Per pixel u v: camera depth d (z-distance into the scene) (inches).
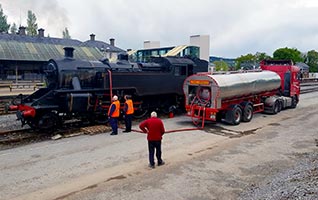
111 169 331.9
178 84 756.6
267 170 332.5
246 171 328.8
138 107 665.0
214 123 621.6
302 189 259.4
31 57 1451.8
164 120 655.1
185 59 799.1
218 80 563.5
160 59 767.1
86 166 341.1
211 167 340.8
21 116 496.7
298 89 877.2
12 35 1866.4
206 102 575.8
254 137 496.4
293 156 387.5
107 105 593.9
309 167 331.9
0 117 663.8
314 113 769.6
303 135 512.7
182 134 511.2
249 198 255.4
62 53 1606.8
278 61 870.4
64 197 259.8
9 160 361.7
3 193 268.1
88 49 1793.8
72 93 530.0
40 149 411.2
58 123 538.9
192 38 2396.7
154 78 689.0
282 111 806.5
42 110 508.7
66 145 432.8
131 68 661.9
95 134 507.8
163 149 414.0
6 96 862.5
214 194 267.7
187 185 287.6
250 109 647.1
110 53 2374.5
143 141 457.4
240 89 607.2
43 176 309.6
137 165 346.0
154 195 264.2
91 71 577.6
